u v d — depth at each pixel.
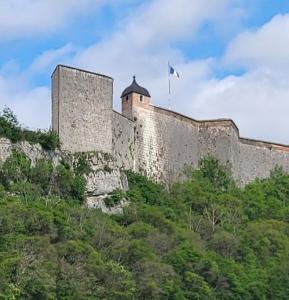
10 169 91.62
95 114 100.00
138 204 97.62
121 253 82.75
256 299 86.19
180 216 99.38
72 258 78.56
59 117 97.50
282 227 101.31
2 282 72.19
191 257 85.12
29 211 83.25
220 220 101.00
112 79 102.19
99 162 98.31
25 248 77.62
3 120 94.31
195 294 81.62
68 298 74.38
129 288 77.69
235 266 87.62
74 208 90.31
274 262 92.50
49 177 93.69
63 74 98.44
